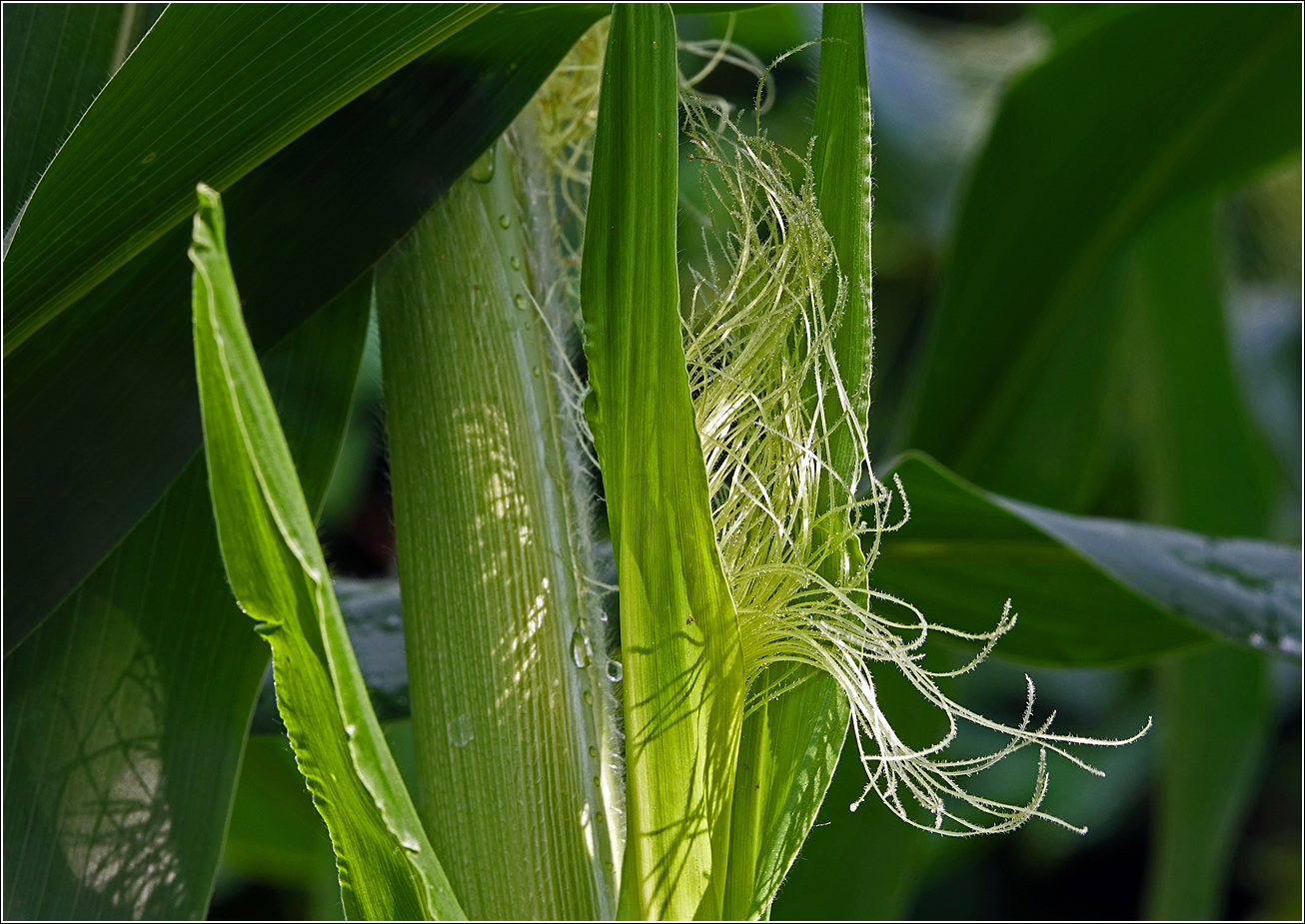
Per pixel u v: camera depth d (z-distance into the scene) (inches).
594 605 28.8
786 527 28.2
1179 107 40.7
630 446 27.4
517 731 28.2
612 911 28.1
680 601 27.5
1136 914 89.8
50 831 30.4
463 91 29.1
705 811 27.6
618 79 27.4
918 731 38.6
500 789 28.1
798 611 27.9
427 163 29.0
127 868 30.5
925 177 68.9
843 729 27.9
